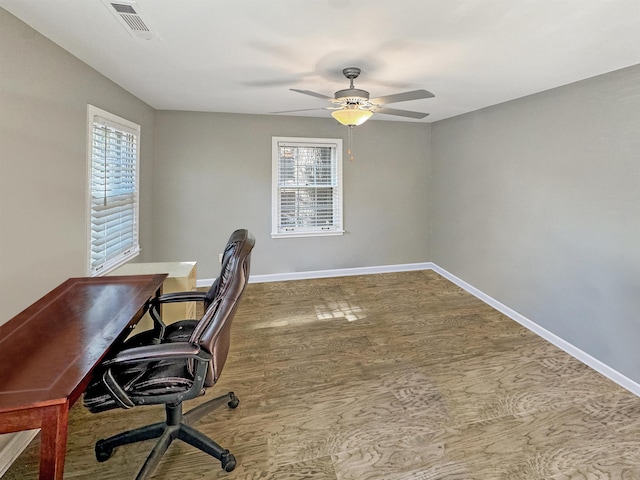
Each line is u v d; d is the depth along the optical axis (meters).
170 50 2.16
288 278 4.70
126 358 1.30
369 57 2.24
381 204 4.92
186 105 3.78
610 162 2.43
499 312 3.62
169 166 4.15
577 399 2.18
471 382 2.35
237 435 1.84
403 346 2.88
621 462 1.67
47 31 1.90
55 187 2.10
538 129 3.08
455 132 4.39
